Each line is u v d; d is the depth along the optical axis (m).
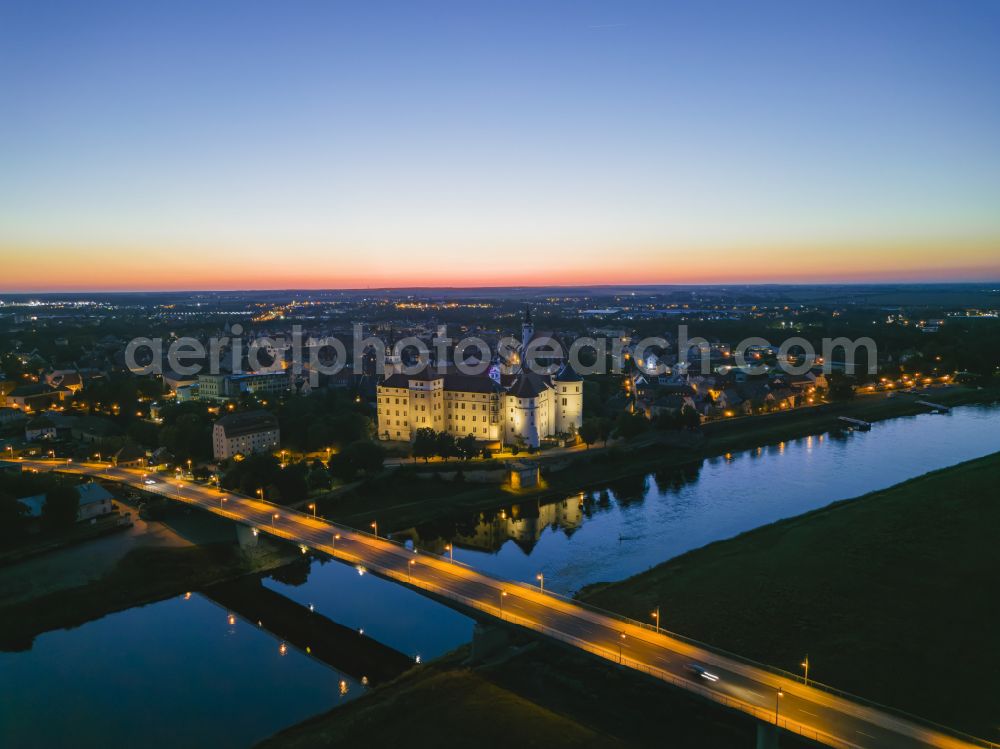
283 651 136.62
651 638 116.38
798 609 139.38
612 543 188.12
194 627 147.12
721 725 107.31
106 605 155.75
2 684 125.06
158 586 164.62
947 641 126.00
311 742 104.12
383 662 132.38
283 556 184.75
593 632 117.56
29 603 150.88
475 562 177.38
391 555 151.88
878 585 148.88
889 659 120.31
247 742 108.38
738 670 106.69
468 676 121.56
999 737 98.75
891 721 93.69
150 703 118.94
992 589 145.00
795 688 102.00
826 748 88.69
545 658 127.75
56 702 119.38
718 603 143.00
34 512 186.75
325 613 154.00
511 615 122.12
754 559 165.50
